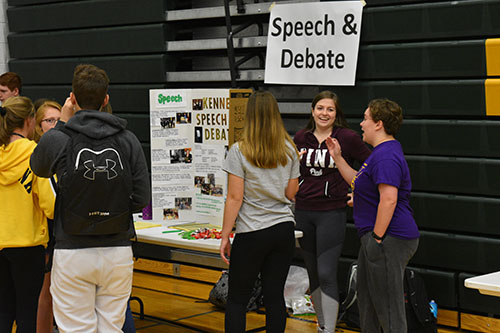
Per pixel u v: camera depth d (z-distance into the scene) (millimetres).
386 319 3256
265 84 5465
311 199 3949
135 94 5836
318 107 3959
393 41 4461
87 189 2693
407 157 4430
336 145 3818
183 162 4152
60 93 6332
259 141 3172
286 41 4801
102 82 2854
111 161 2744
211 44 5422
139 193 2885
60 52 6324
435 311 4160
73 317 2764
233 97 3764
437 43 4246
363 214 3334
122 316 2895
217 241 3590
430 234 4352
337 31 4582
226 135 3955
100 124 2793
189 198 4172
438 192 4371
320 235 3928
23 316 3211
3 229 3135
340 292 4570
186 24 5762
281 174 3215
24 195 3156
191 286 5320
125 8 5816
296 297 4762
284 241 3221
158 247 5602
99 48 6035
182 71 5762
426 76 4309
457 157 4254
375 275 3250
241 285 3254
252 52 5379
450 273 4289
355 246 4656
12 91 5113
